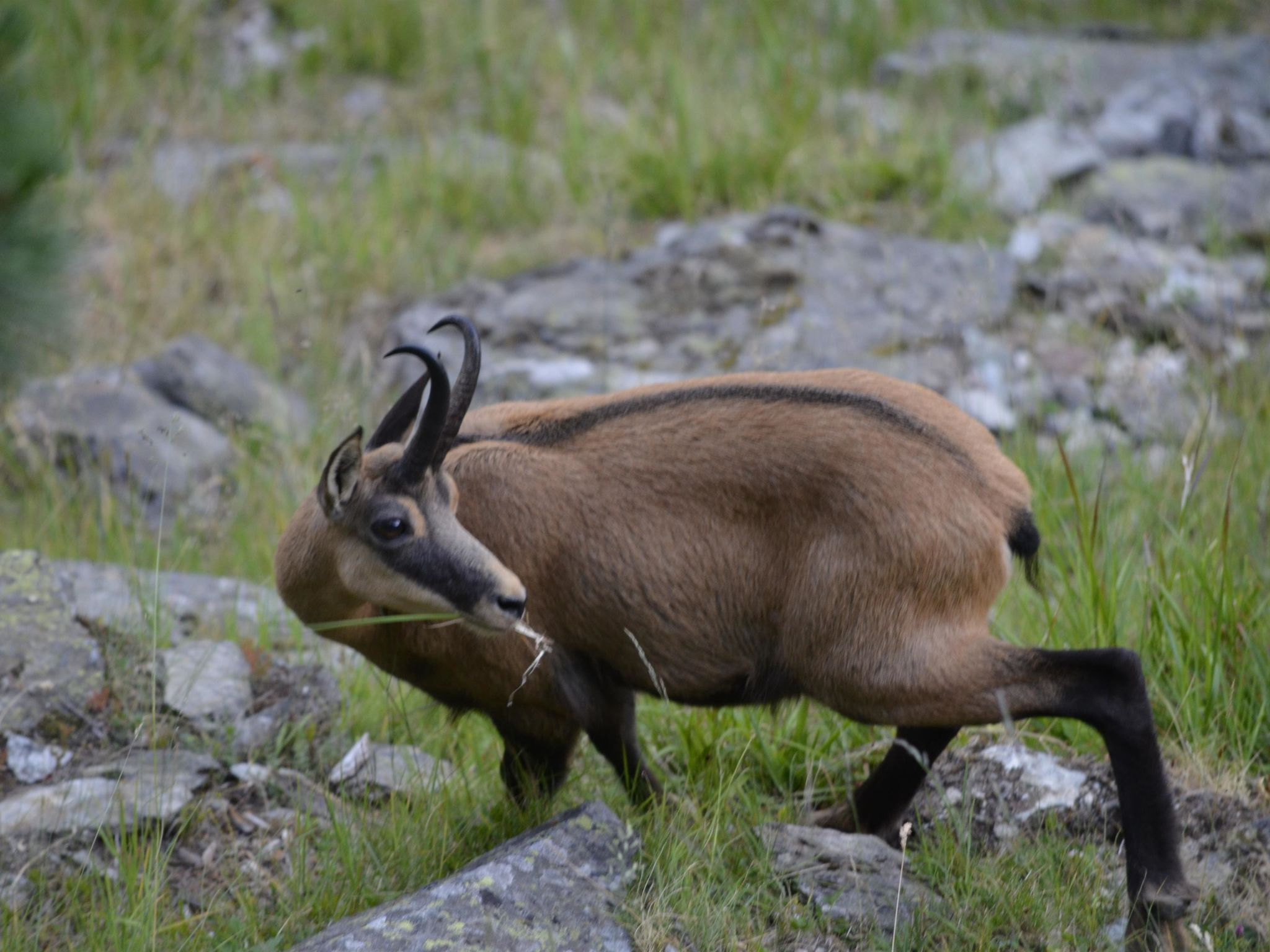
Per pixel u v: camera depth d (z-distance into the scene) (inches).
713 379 582.9
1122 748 504.1
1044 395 1064.8
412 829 613.3
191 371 1117.1
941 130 1523.1
